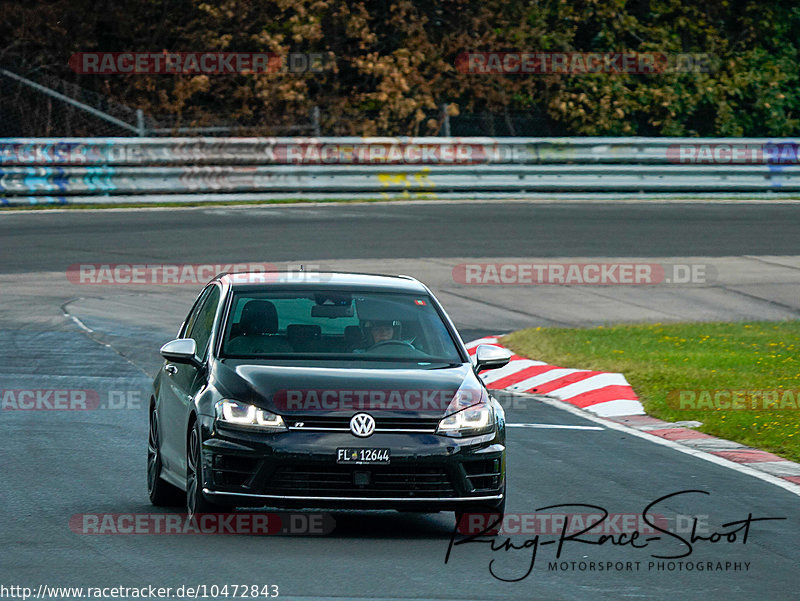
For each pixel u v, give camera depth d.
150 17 131.75
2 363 58.22
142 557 27.34
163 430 34.25
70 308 73.38
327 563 27.28
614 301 83.06
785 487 38.78
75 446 41.75
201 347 33.50
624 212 114.56
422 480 29.56
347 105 136.75
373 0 143.12
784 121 154.12
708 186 125.81
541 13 146.50
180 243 94.06
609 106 144.50
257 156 115.94
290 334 32.94
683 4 153.62
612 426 50.38
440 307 34.94
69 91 127.38
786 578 27.61
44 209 107.69
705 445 46.25
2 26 127.19
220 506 30.39
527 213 112.38
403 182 119.44
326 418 29.25
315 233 99.25
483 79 142.25
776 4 155.62
